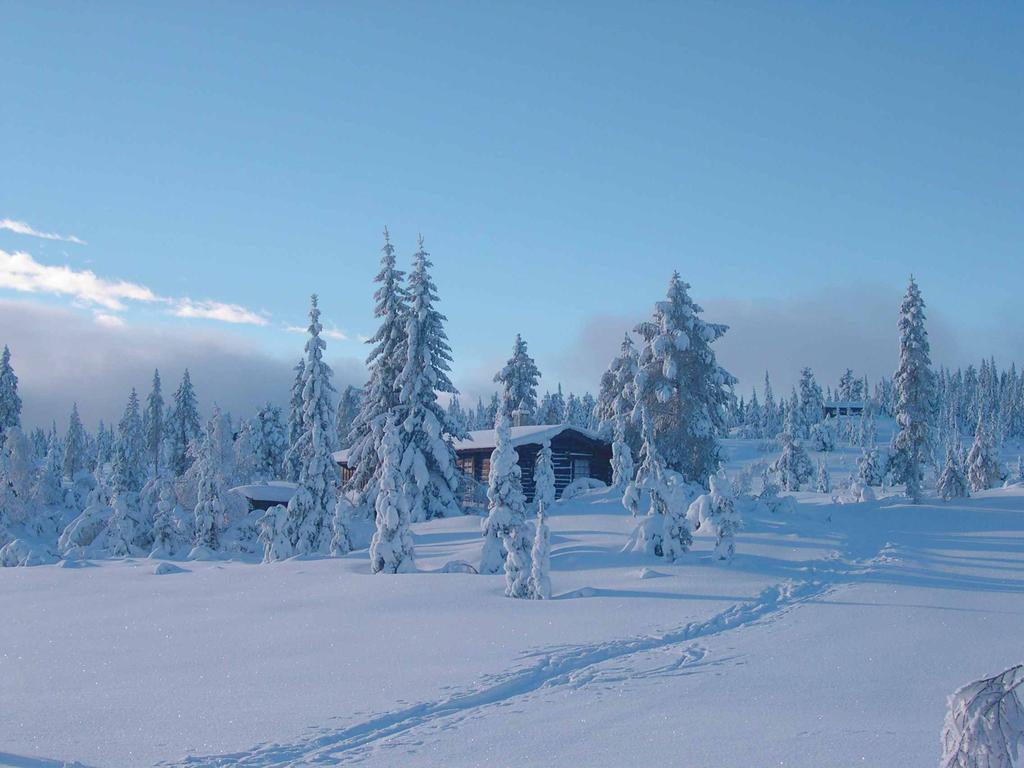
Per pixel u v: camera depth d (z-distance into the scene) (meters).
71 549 39.88
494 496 26.16
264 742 9.55
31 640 16.66
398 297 48.31
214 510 41.88
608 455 57.28
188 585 24.05
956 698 4.58
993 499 50.91
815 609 19.25
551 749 9.11
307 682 12.48
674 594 21.03
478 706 11.19
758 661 13.79
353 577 24.20
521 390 77.00
